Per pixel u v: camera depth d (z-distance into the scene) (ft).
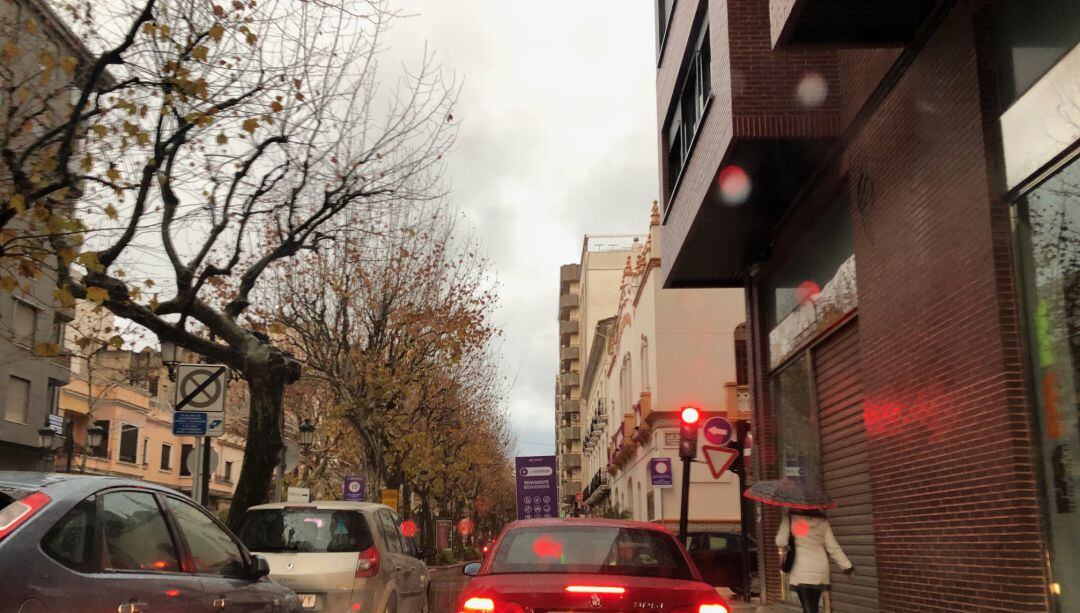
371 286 85.46
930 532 33.40
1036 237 27.91
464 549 209.46
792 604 55.57
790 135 43.09
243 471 44.32
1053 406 26.96
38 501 14.66
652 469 92.84
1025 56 28.14
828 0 32.35
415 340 87.30
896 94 36.68
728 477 105.60
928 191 33.73
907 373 35.60
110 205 31.91
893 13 33.01
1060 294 26.58
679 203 60.49
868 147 39.86
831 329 47.88
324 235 46.52
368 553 34.83
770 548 59.98
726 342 109.60
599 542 21.56
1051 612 26.73
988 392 29.14
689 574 20.75
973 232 30.19
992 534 28.91
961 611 30.91
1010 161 28.81
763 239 58.39
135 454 190.39
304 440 89.81
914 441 34.91
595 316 246.68
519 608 18.88
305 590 33.60
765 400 61.62
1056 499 26.73
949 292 31.99
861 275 40.91
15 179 31.27
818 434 51.21
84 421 171.83
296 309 84.28
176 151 37.52
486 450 181.47
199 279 42.06
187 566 18.39
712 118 48.39
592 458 225.35
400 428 102.78
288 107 40.50
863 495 43.68
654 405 110.93
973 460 30.19
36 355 39.01
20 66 39.22
